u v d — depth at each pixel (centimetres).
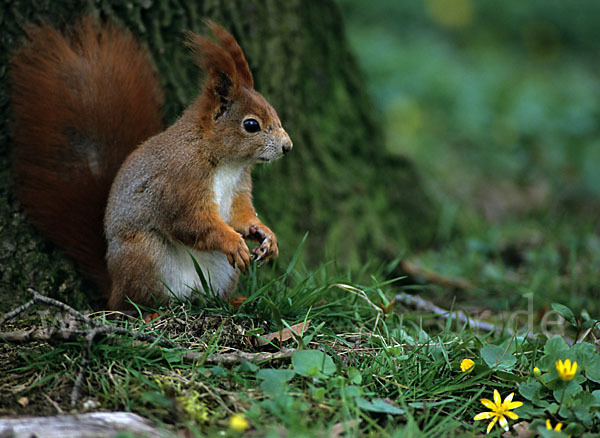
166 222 668
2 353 579
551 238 1074
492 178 1452
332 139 976
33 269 718
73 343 572
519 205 1346
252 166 723
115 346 567
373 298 736
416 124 1559
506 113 1689
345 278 750
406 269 909
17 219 722
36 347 586
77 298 734
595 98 1892
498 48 2298
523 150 1555
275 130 676
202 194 664
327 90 979
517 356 629
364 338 661
